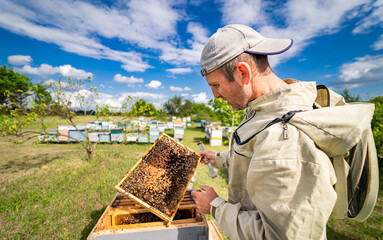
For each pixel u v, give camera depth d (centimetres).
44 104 517
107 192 414
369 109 68
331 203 61
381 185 500
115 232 154
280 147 68
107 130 1330
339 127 62
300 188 63
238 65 83
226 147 1077
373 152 74
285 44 80
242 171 98
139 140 998
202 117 3319
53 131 984
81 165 587
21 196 385
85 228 296
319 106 88
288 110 74
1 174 518
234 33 85
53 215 325
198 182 487
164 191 156
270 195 67
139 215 198
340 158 69
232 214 92
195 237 163
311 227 60
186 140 1291
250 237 80
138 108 684
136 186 157
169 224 153
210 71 90
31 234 282
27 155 737
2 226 296
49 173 517
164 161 170
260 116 87
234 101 95
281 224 64
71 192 416
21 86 3278
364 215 80
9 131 470
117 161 657
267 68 88
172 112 4025
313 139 66
